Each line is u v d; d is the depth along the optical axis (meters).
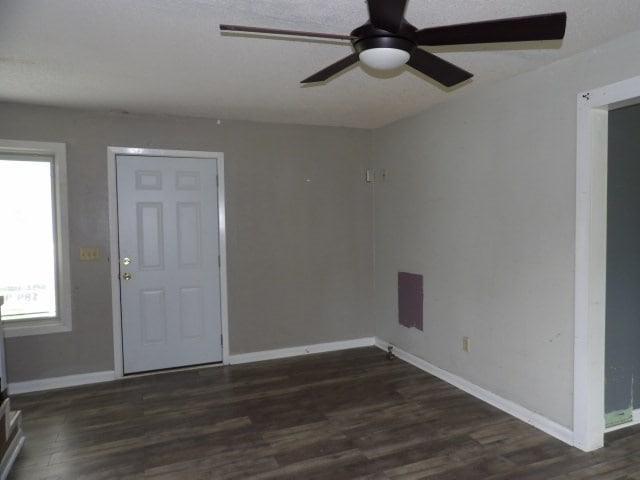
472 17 2.01
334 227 4.43
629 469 2.29
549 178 2.61
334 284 4.45
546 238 2.64
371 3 1.38
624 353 2.68
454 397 3.24
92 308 3.63
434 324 3.69
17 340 3.43
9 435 2.41
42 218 3.59
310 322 4.36
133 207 3.75
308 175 4.30
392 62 1.62
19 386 3.43
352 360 4.14
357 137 4.48
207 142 3.95
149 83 2.94
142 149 3.74
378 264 4.51
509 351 2.94
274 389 3.46
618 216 2.60
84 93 3.14
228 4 1.88
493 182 3.02
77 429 2.83
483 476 2.25
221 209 4.00
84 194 3.58
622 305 2.65
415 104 3.52
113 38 2.21
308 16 2.01
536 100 2.68
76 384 3.59
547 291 2.65
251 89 3.09
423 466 2.35
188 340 3.96
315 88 3.08
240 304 4.10
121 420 2.95
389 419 2.91
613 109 2.46
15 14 1.94
